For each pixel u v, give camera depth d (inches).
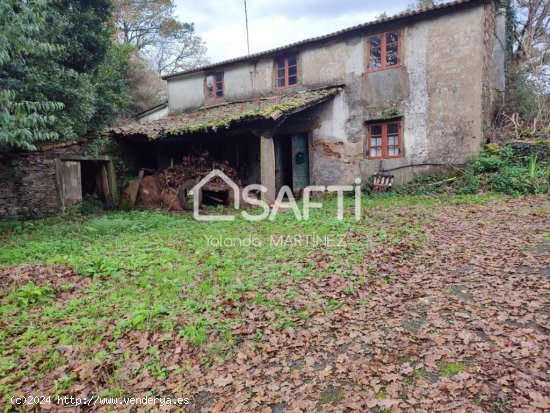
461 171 418.0
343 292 173.6
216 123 424.2
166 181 479.5
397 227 279.4
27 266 218.1
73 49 446.9
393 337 135.0
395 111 458.9
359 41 478.0
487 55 432.8
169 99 673.0
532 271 179.3
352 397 107.0
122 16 971.3
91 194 511.5
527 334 127.6
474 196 374.9
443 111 430.0
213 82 621.6
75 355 133.3
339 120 496.7
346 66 489.1
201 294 176.7
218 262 218.8
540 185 360.8
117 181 516.4
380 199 426.9
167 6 1048.8
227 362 129.0
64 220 407.8
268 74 557.6
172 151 555.5
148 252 248.8
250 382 117.3
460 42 414.9
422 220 297.0
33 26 246.7
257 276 195.9
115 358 131.7
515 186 370.3
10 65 330.0
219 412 106.0
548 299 150.3
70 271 210.7
